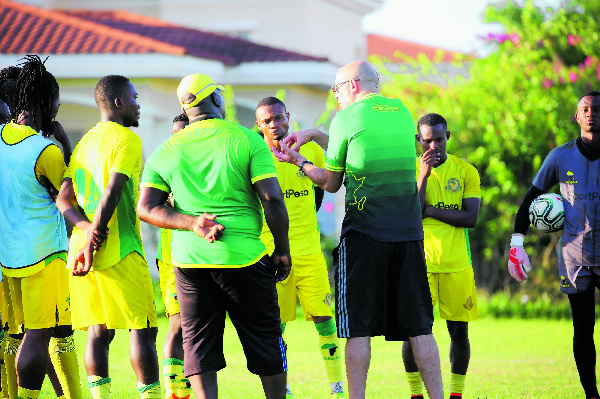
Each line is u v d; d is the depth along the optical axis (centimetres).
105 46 5647
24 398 1939
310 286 2362
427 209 2350
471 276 2355
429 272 2345
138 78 5572
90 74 5550
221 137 1748
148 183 1783
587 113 2239
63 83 5647
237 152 1736
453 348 2345
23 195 1967
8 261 1962
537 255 5103
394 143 1905
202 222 1708
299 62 5897
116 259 1895
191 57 5566
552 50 5875
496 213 5162
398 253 1914
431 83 5834
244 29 8831
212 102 1827
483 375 2911
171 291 2300
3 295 2089
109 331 2005
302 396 2447
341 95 2005
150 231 5184
